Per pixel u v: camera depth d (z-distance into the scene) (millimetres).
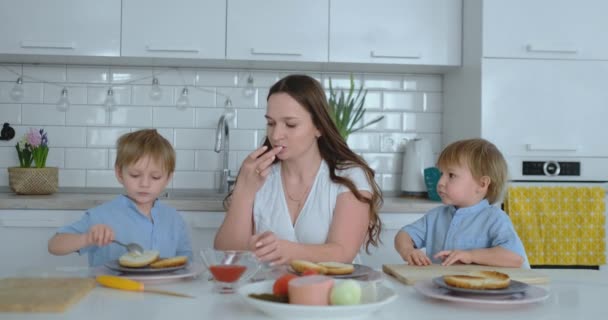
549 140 2818
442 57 3002
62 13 2859
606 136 2836
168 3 2893
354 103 3264
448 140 3248
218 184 3227
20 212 2609
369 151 3305
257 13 2922
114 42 2883
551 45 2811
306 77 1718
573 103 2830
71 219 2629
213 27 2912
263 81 3260
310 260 1480
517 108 2809
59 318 986
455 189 1812
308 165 1758
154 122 3217
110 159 3197
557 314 1061
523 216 2605
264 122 3252
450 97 3217
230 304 1105
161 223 1895
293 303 1015
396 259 2738
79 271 1400
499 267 1512
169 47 2889
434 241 1896
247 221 1714
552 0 2816
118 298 1146
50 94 3172
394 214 2742
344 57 2957
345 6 2955
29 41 2844
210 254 1212
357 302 1009
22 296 1087
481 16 2801
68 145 3182
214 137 3232
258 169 1674
